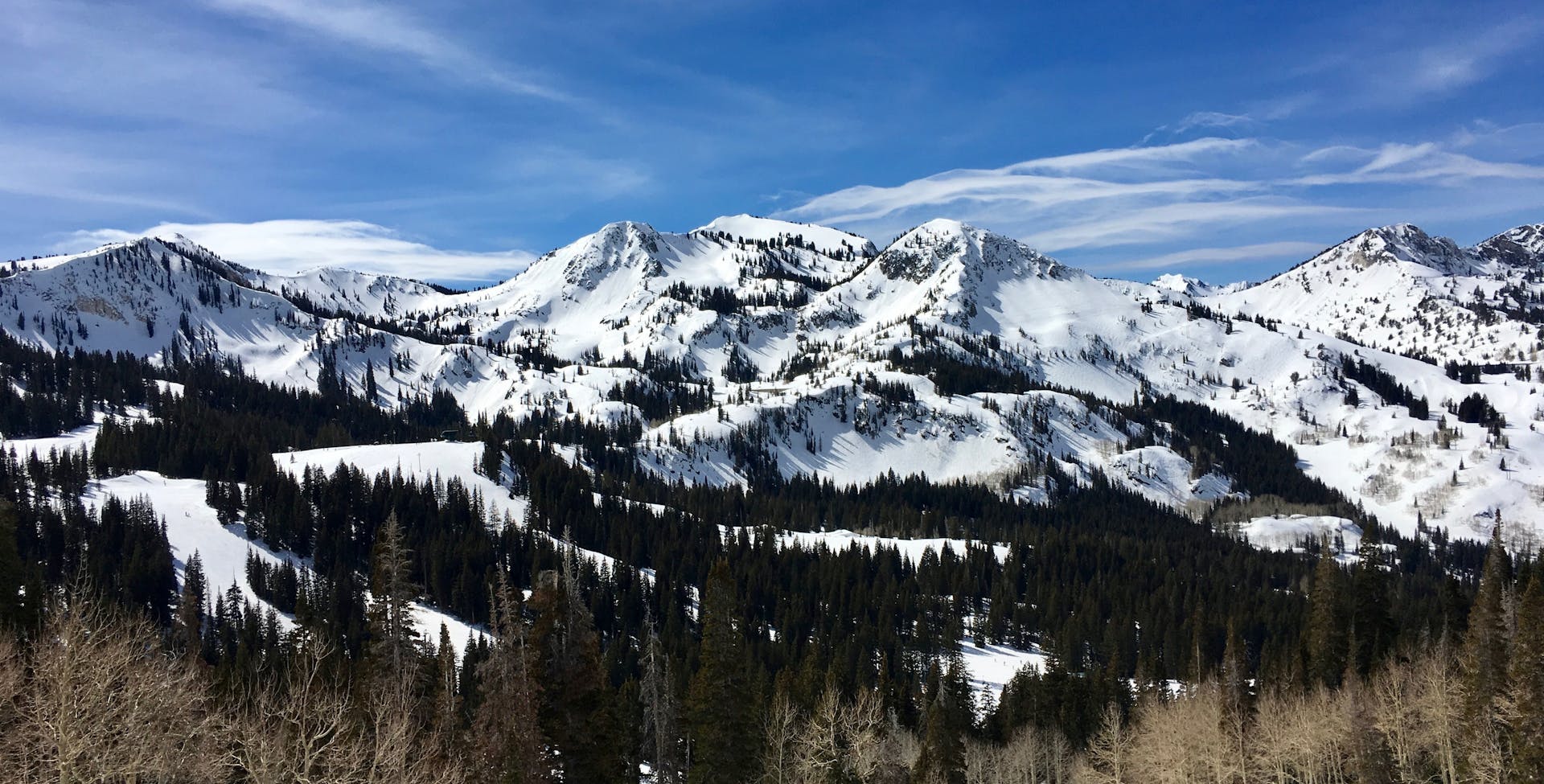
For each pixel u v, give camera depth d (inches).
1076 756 3636.8
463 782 1587.1
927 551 7066.9
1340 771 2856.8
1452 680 2878.9
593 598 5738.2
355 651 4515.3
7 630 1966.0
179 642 3725.4
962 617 6387.8
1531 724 2271.2
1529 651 2309.3
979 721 4067.4
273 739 1588.3
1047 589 6515.8
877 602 5974.4
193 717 1663.4
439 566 5930.1
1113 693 4119.1
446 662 2000.5
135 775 1461.6
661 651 2345.0
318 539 6107.3
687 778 2268.7
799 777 2423.7
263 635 4414.4
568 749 1743.4
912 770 3105.3
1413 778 2723.9
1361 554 3779.5
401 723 1550.2
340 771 1513.3
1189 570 7519.7
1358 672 3415.4
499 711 1594.5
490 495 7834.6
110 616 1942.7
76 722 1414.9
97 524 5674.2
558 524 7362.2
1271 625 5551.2
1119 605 6181.1
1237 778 2918.3
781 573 6569.9
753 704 2361.0
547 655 1766.7
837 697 3090.6
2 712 1486.2
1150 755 3016.7
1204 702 3326.8
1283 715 3021.7
